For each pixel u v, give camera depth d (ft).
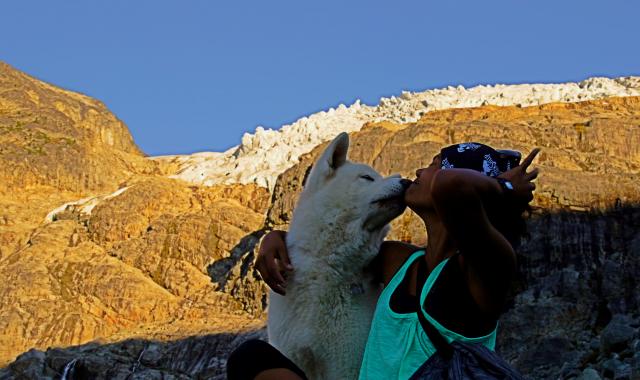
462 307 13.00
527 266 115.65
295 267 16.43
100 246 166.30
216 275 153.99
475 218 12.30
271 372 13.19
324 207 16.85
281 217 152.25
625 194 120.37
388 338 13.71
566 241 116.78
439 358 13.05
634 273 107.96
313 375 16.29
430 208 14.35
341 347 16.08
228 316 137.49
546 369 91.86
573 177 123.95
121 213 169.89
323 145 157.89
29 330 141.79
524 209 13.84
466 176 12.31
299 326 16.17
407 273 14.44
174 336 127.34
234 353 13.61
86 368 121.39
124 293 147.74
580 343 99.09
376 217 16.72
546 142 140.15
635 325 81.15
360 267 16.62
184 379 119.34
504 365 12.74
